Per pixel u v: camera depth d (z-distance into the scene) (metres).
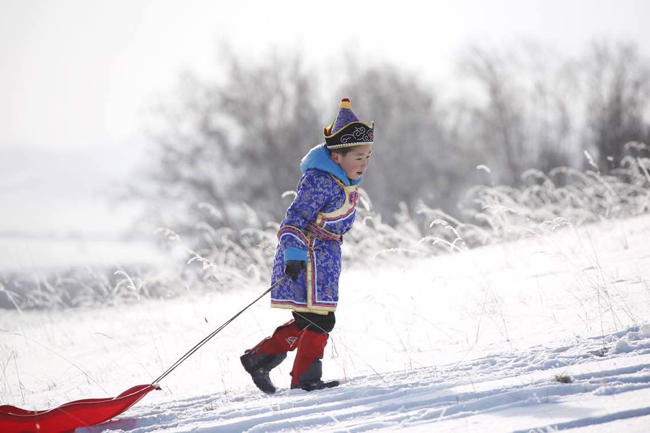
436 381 13.54
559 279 22.92
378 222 37.16
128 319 31.55
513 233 35.31
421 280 29.02
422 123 110.31
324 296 14.30
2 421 12.64
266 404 13.45
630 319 16.25
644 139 125.25
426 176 106.31
